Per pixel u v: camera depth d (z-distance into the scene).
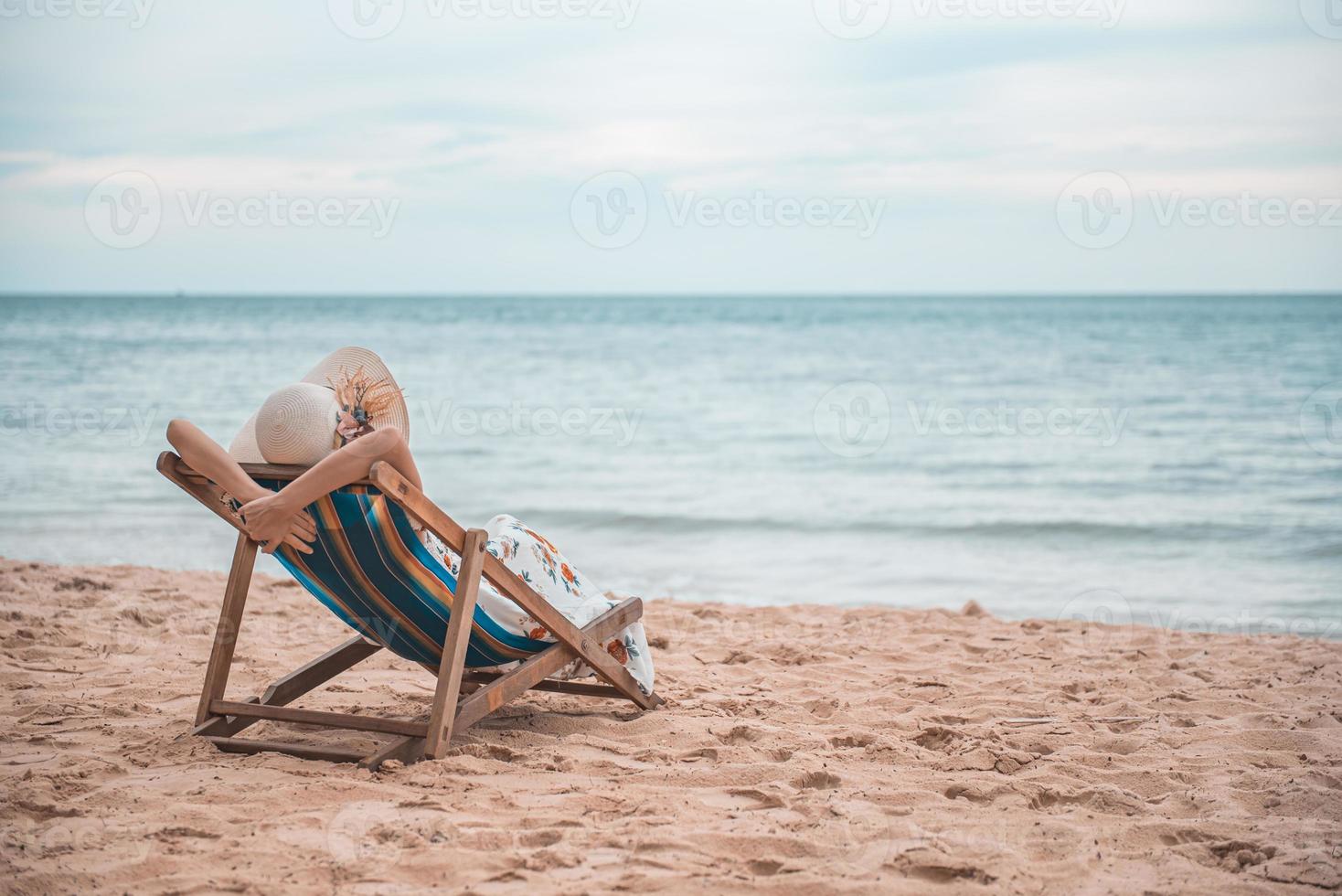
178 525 11.22
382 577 3.45
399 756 3.36
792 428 21.92
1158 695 4.61
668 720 4.07
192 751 3.45
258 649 5.30
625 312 88.38
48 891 2.38
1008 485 14.89
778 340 47.72
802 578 9.38
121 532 10.80
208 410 22.52
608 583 9.09
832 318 72.25
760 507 13.13
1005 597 8.66
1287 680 4.92
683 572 9.58
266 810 2.93
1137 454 17.52
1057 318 66.88
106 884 2.42
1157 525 11.88
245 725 3.72
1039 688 4.73
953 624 6.39
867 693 4.64
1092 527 11.71
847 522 12.15
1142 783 3.38
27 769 3.21
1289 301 104.81
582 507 13.06
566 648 3.86
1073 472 15.96
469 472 16.12
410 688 4.61
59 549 9.92
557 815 2.93
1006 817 3.03
